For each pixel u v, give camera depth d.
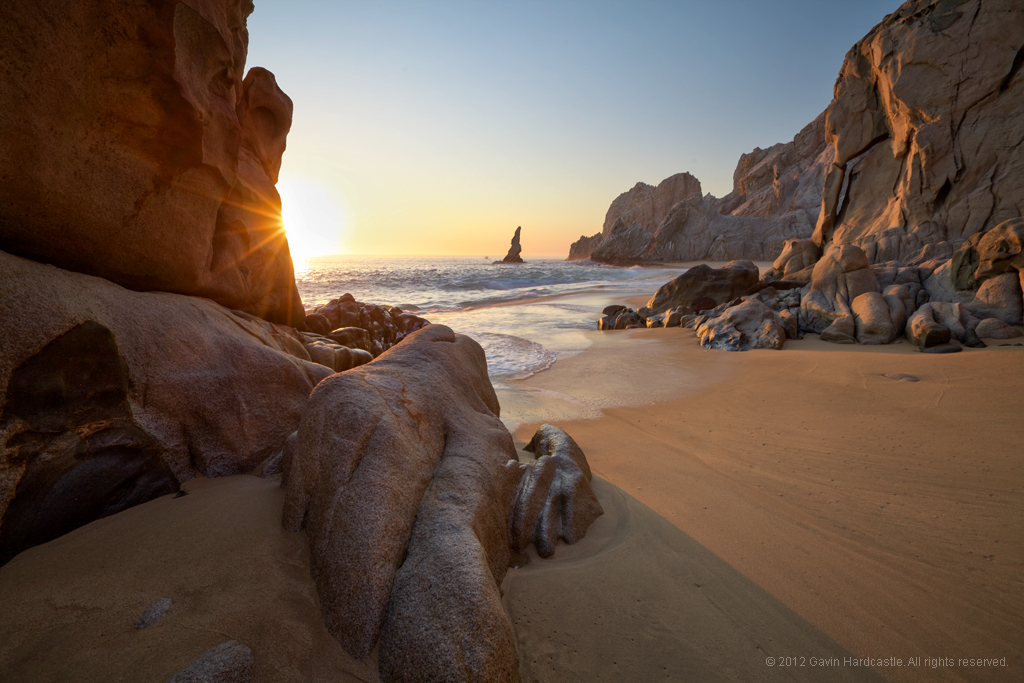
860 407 6.54
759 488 4.28
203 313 3.88
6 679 1.66
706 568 3.07
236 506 2.73
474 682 1.79
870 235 15.98
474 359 4.68
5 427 2.24
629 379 9.13
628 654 2.36
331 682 1.86
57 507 2.43
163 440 3.04
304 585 2.25
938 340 9.34
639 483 4.39
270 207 6.19
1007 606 2.76
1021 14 13.29
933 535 3.47
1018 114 13.43
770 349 10.85
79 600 2.00
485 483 2.89
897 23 15.71
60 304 2.61
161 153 3.52
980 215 13.83
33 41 2.58
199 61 3.71
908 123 15.33
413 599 2.02
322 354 6.07
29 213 2.87
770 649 2.44
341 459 2.58
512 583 2.78
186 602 2.06
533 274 48.34
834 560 3.19
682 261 67.44
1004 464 4.52
